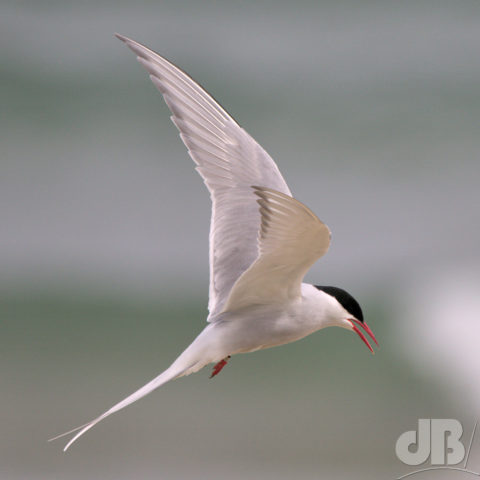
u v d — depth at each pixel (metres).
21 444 10.30
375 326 14.91
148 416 11.15
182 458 10.07
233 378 12.46
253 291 5.59
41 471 9.71
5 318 14.53
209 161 6.22
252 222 6.03
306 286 6.09
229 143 6.34
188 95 6.28
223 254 6.01
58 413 11.15
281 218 4.51
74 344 13.70
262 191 4.30
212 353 5.73
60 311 14.97
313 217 4.42
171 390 11.97
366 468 9.98
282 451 10.34
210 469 9.79
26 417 10.98
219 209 6.13
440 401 12.04
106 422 10.92
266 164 6.34
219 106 6.45
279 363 13.15
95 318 14.80
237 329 5.77
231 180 6.21
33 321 14.49
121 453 10.16
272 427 10.96
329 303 5.99
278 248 4.95
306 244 4.85
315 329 5.98
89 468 9.78
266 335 5.81
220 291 5.95
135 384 12.20
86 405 11.42
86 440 10.45
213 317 5.86
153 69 6.14
